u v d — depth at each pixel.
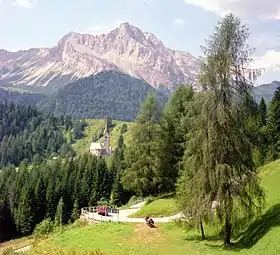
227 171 29.56
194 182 31.23
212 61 30.22
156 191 69.81
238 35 30.12
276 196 36.94
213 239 35.00
